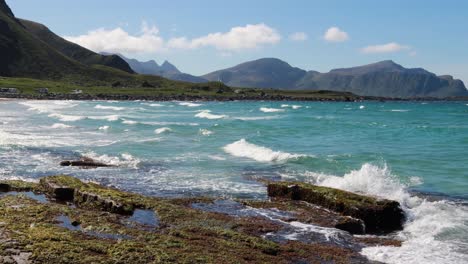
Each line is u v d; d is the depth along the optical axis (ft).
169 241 39.40
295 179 75.41
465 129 177.47
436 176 78.69
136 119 220.43
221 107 388.16
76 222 43.50
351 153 105.19
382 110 398.21
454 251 42.29
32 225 40.73
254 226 48.08
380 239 46.70
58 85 584.81
